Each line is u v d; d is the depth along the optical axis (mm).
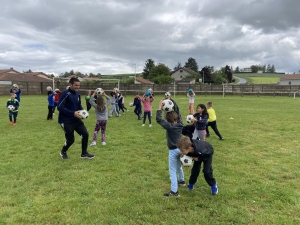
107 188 4016
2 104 17469
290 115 12828
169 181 4344
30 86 30891
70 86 5211
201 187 4086
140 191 3938
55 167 4938
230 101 22891
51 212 3289
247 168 4992
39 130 8656
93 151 6121
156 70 69625
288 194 3801
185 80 69000
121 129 8984
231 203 3557
